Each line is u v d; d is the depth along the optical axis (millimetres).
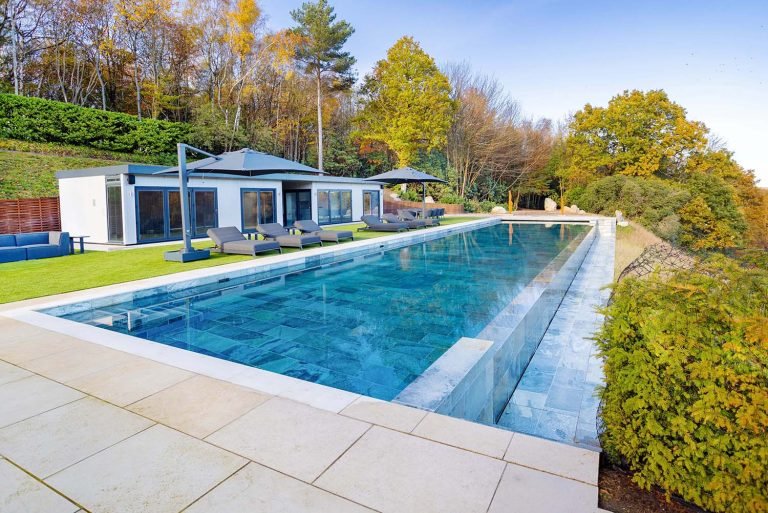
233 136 29984
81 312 6926
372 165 40000
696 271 2420
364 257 13320
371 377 4621
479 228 23797
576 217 29281
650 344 2107
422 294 8414
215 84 34188
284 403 3221
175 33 31500
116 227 15023
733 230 31344
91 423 2963
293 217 22922
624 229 24469
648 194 31219
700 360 1995
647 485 2174
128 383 3625
